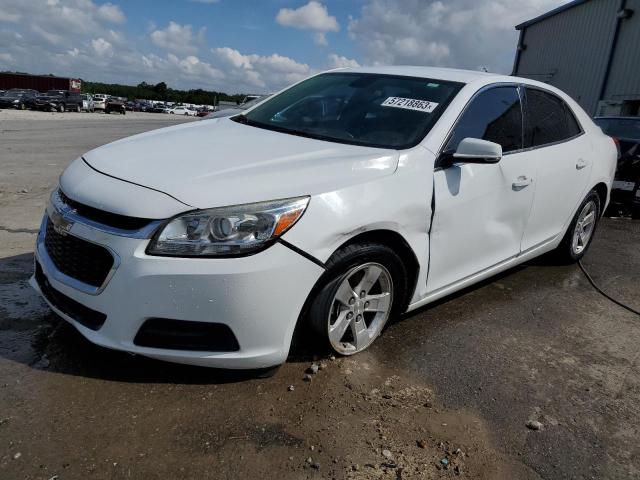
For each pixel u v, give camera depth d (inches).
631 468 88.2
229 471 78.9
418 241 111.7
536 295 158.9
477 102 129.4
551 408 102.3
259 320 89.6
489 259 137.6
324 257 93.7
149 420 88.0
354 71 152.9
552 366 118.2
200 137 120.8
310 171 98.3
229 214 86.8
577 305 153.8
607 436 95.7
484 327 134.3
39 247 106.3
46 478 75.0
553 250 182.1
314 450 84.4
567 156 158.6
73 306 96.5
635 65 700.0
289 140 118.6
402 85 136.1
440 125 118.7
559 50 863.7
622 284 174.6
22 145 492.7
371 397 99.3
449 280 126.2
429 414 96.4
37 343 108.1
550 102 159.2
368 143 117.2
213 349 90.9
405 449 86.7
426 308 142.6
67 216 95.0
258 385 99.0
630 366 121.2
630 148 282.7
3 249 165.3
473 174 122.4
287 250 89.5
